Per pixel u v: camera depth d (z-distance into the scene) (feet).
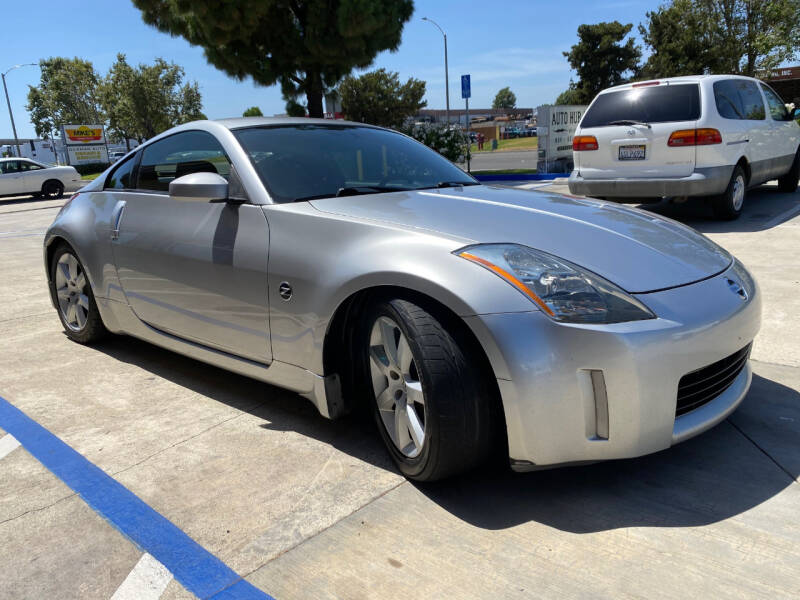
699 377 7.12
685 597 5.57
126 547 6.63
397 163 10.68
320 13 46.29
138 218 10.96
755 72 83.05
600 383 6.46
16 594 5.98
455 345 6.80
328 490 7.55
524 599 5.64
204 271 9.52
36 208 56.34
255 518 7.05
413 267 7.03
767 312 13.28
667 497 7.08
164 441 8.98
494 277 6.70
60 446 8.93
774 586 5.65
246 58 47.67
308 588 5.92
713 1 83.15
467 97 55.16
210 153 10.11
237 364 9.51
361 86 86.02
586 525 6.66
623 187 23.53
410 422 7.37
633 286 6.97
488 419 6.90
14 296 18.52
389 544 6.50
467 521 6.83
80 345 13.57
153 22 48.11
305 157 9.89
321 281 7.91
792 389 9.65
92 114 195.21
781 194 31.35
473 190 9.95
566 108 52.65
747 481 7.32
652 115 22.97
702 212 26.55
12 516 7.27
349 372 8.41
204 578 6.12
